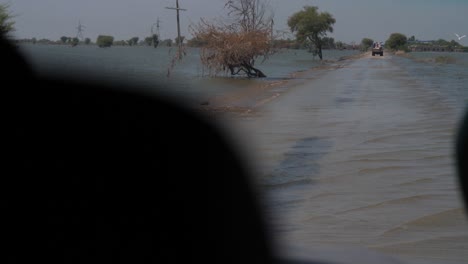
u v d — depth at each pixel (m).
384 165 10.91
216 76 37.69
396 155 11.80
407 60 77.06
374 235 7.02
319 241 6.68
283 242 5.17
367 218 7.70
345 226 7.36
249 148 11.05
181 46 37.12
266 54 38.94
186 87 25.06
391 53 133.00
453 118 16.84
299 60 82.31
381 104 21.27
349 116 17.91
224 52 37.38
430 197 8.66
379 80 35.59
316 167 10.65
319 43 82.81
